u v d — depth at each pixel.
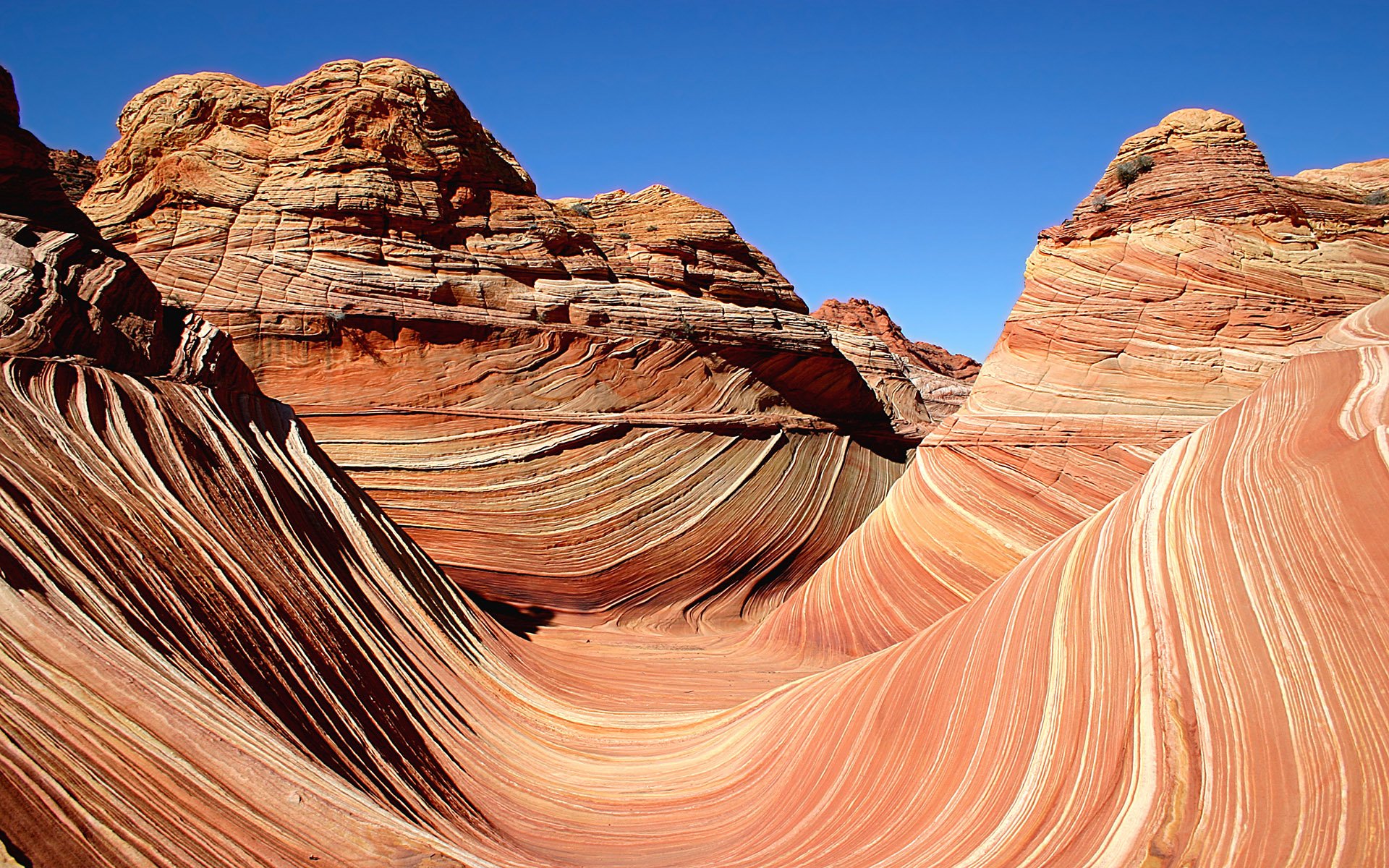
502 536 16.86
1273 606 4.14
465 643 10.15
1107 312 13.75
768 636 15.17
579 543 17.48
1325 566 4.05
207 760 4.32
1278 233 13.49
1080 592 5.35
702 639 16.31
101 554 5.09
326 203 18.61
